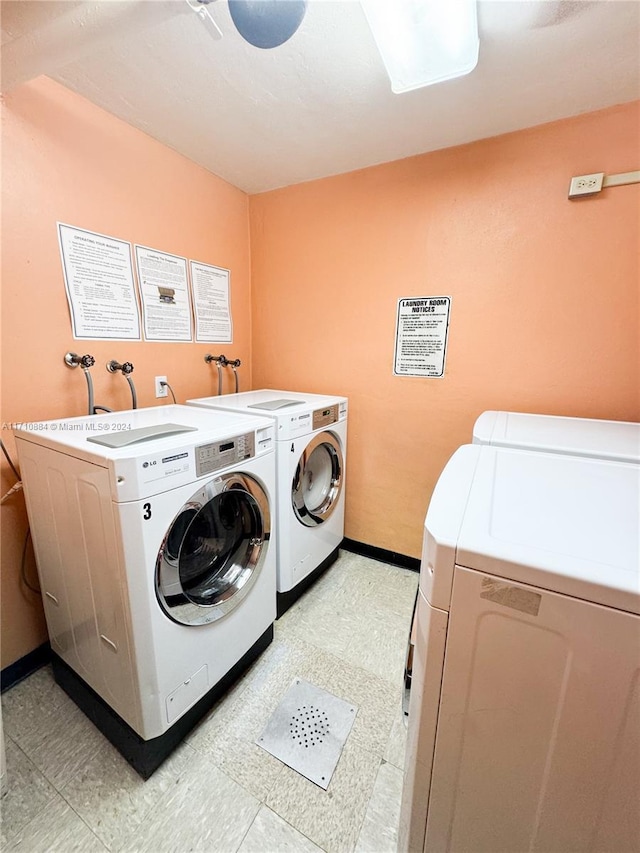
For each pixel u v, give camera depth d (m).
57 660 1.38
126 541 0.95
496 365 1.82
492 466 0.93
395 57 1.12
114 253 1.61
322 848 0.95
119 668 1.08
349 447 2.29
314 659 1.55
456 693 0.58
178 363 1.99
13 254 1.29
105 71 1.28
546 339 1.69
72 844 0.95
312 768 1.13
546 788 0.56
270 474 1.45
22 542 1.41
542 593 0.50
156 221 1.77
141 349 1.78
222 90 1.38
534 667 0.53
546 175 1.58
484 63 1.22
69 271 1.46
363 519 2.35
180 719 1.17
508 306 1.74
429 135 1.66
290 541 1.72
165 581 1.06
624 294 1.53
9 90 1.18
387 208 1.94
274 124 1.59
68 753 1.17
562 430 1.33
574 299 1.62
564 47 1.15
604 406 1.63
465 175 1.74
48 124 1.33
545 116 1.51
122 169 1.60
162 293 1.85
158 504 1.00
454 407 1.95
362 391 2.19
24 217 1.30
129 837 0.96
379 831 0.98
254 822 1.00
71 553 1.14
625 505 0.69
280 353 2.43
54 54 1.00
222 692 1.36
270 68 1.26
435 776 0.63
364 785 1.09
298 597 1.93
